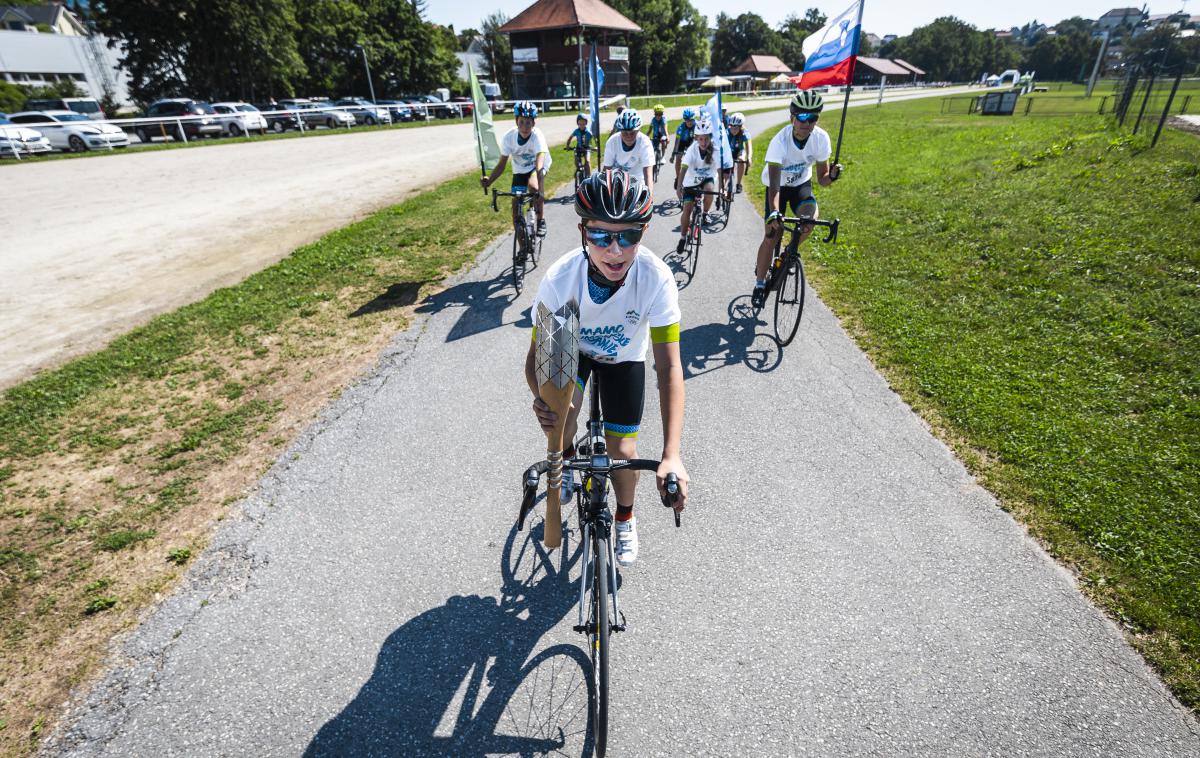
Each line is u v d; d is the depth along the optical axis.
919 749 1.95
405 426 3.94
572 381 1.67
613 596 2.00
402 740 2.03
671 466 1.83
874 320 5.18
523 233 6.31
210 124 25.89
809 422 3.84
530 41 45.38
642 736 2.03
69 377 4.79
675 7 61.62
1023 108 30.69
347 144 21.48
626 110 6.82
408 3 52.19
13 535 3.01
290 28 41.75
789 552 2.80
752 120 28.48
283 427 3.97
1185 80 15.47
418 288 6.57
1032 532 2.81
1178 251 5.81
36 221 10.66
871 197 10.16
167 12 35.16
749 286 6.33
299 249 8.16
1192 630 2.24
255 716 2.11
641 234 1.75
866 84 93.62
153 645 2.38
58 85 41.59
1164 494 2.93
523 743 2.02
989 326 4.89
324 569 2.77
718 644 2.36
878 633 2.37
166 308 6.52
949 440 3.54
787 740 2.00
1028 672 2.18
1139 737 1.95
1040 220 7.43
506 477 3.40
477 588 2.65
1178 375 3.94
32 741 2.03
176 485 3.39
